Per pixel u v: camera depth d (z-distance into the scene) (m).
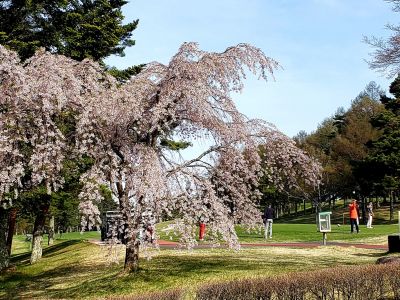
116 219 12.70
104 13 21.27
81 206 11.25
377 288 8.02
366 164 42.44
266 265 14.02
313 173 14.24
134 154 12.34
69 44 20.03
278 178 14.47
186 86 12.36
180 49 12.56
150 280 12.60
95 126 12.58
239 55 12.97
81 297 12.14
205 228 12.88
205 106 12.45
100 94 12.60
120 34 21.38
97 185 11.71
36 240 23.02
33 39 19.67
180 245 12.39
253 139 13.49
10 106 11.64
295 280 7.70
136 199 11.55
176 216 12.30
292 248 19.08
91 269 17.30
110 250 12.49
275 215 75.00
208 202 12.31
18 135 11.65
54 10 19.83
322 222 19.78
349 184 50.59
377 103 54.06
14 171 11.31
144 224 11.84
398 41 13.87
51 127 12.02
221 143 13.29
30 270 20.09
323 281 7.76
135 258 13.75
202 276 12.59
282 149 13.77
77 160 13.66
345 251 17.86
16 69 11.30
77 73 13.35
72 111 12.84
